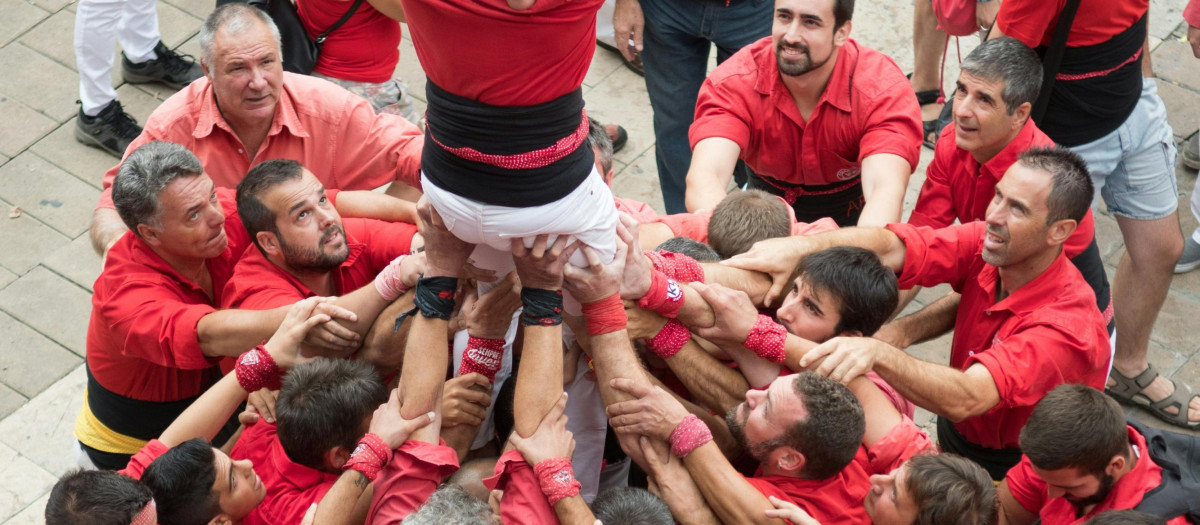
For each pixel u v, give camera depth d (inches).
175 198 139.3
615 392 114.9
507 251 111.9
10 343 211.2
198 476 115.7
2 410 201.3
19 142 244.5
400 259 128.6
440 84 95.0
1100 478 124.6
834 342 124.0
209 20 160.9
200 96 168.4
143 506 110.5
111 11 225.1
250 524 124.5
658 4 207.3
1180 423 202.5
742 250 143.3
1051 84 179.9
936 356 212.2
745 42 206.8
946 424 164.1
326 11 191.8
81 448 168.6
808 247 138.6
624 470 139.8
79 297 218.5
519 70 91.3
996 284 150.5
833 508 117.9
